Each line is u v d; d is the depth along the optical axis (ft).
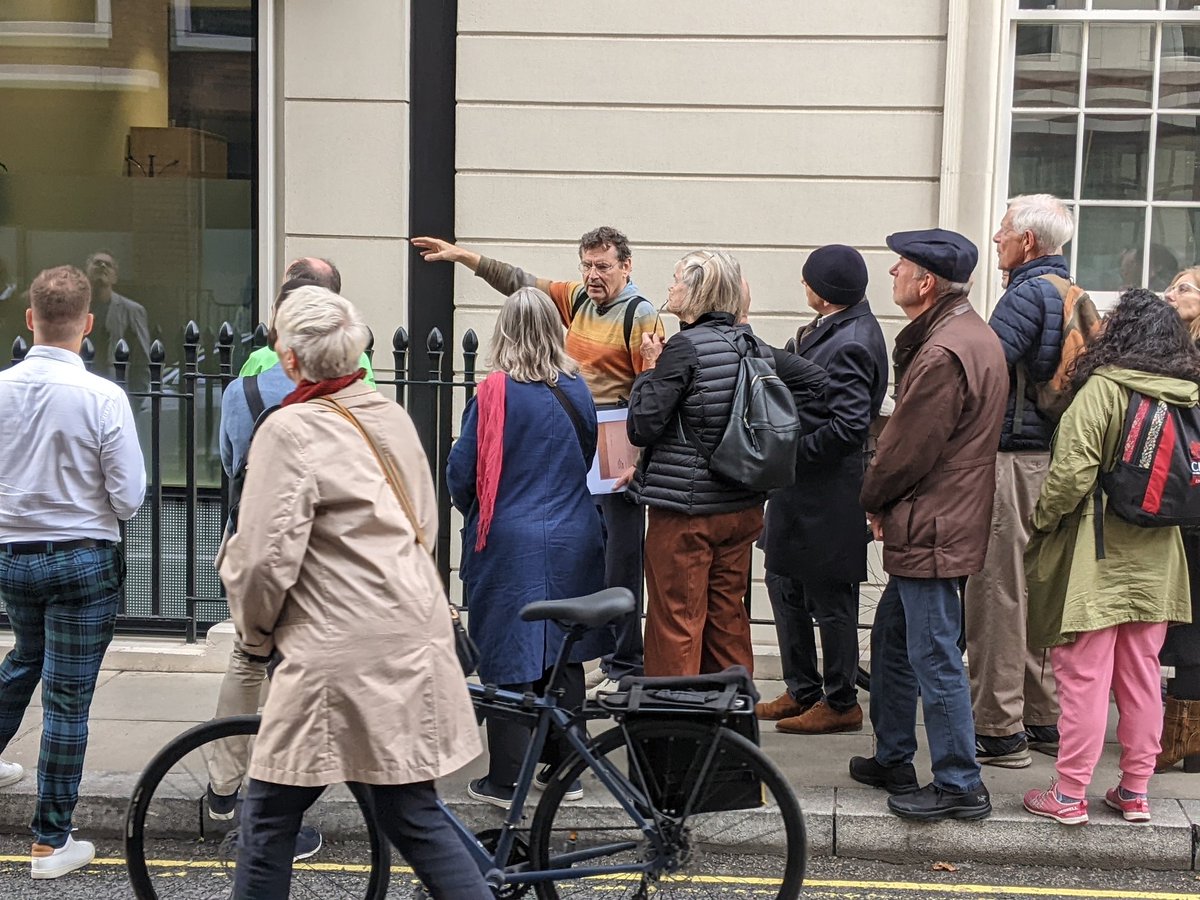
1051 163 21.07
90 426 13.23
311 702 9.80
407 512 10.33
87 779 15.23
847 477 16.37
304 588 9.91
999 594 15.74
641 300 17.58
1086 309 15.52
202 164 22.75
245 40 22.38
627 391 17.69
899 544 14.06
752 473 14.34
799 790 15.03
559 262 21.20
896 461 13.87
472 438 14.33
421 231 21.53
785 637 17.80
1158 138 20.88
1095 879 13.79
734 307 14.97
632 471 16.48
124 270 23.15
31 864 13.76
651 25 20.75
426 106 21.30
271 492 9.75
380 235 21.38
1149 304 13.98
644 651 15.43
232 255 22.81
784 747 16.70
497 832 11.82
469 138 21.12
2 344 23.62
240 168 22.67
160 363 19.53
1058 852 14.06
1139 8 20.67
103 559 13.48
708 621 15.42
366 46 21.07
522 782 11.75
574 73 20.90
